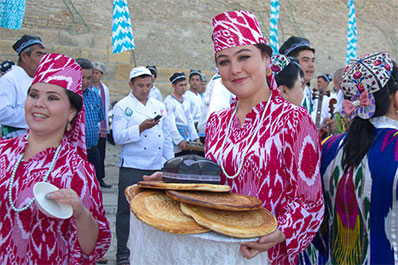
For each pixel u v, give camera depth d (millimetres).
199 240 1695
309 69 3984
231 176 2109
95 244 2152
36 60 4578
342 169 1994
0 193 2076
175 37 12930
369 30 16062
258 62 2111
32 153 2176
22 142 2201
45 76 2117
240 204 1736
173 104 7172
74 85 2176
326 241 2170
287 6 14773
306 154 1983
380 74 1874
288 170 1987
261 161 2029
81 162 2150
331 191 2070
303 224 1947
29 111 2125
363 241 1885
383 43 16266
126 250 4492
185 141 6211
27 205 2023
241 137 2158
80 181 2098
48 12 11023
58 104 2115
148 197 1913
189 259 1705
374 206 1828
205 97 4512
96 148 5754
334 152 2090
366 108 1896
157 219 1703
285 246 2029
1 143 2262
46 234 2035
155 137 4812
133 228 2002
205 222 1661
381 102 1896
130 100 4906
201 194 1821
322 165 2145
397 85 1906
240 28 2076
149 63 12562
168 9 12797
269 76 2201
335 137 2184
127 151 4742
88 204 2107
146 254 1844
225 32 2092
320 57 15336
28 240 2027
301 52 3967
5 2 4906
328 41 15430
